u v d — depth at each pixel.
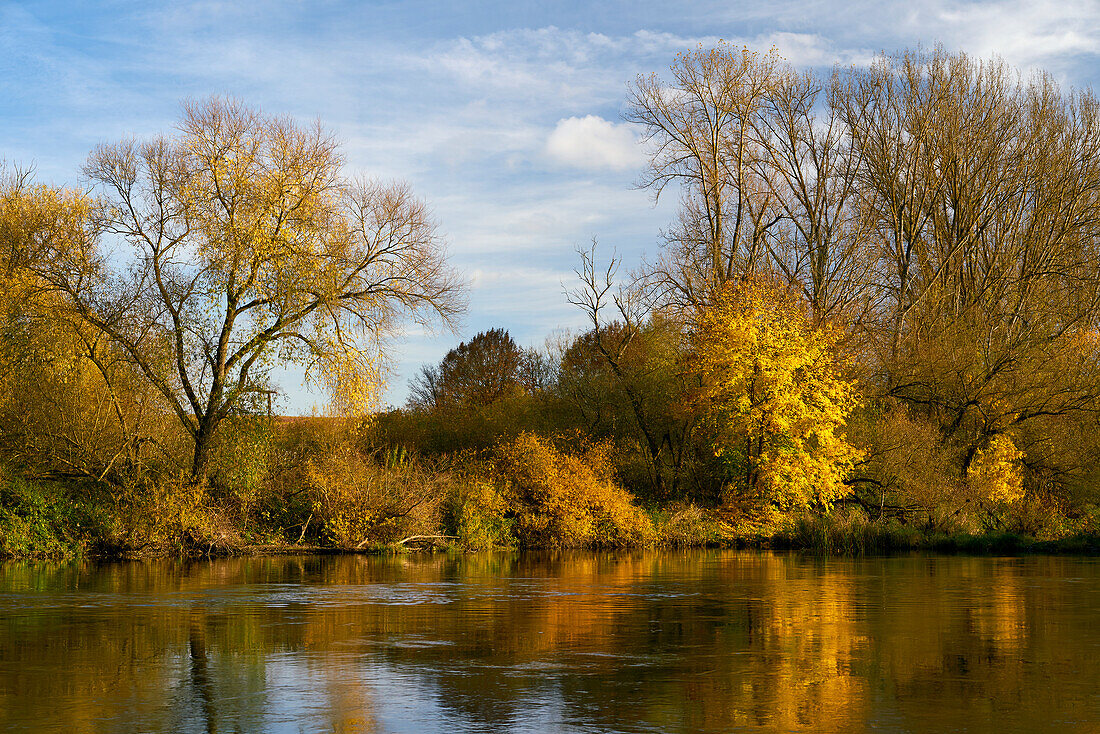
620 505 36.78
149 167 30.62
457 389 80.38
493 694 10.38
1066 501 42.97
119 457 31.02
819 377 40.25
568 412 46.62
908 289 50.69
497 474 36.72
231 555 30.62
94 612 16.91
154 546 29.39
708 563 29.30
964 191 49.66
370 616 16.48
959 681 11.08
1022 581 23.42
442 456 39.88
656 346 45.19
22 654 12.75
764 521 38.34
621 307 46.41
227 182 30.81
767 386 39.31
